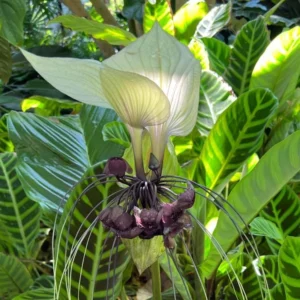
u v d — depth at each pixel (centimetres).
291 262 58
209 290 68
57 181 70
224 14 125
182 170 68
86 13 159
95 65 43
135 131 47
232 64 105
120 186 52
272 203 77
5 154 82
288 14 243
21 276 74
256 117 67
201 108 87
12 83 240
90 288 59
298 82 105
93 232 57
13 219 80
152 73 44
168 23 121
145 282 89
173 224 42
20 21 133
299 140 53
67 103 117
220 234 60
